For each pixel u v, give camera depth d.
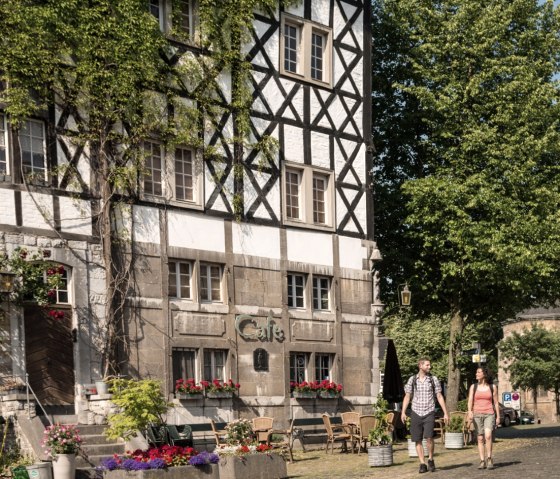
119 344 18.31
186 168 20.23
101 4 18.44
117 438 16.41
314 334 22.33
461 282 25.92
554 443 19.78
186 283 19.97
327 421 20.06
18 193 17.12
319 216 22.98
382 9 27.28
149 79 18.98
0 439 15.44
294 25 22.89
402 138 27.05
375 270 24.22
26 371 16.88
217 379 20.25
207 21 20.58
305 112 22.72
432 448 14.85
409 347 47.19
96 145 18.38
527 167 24.55
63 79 17.86
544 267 24.09
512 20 26.08
